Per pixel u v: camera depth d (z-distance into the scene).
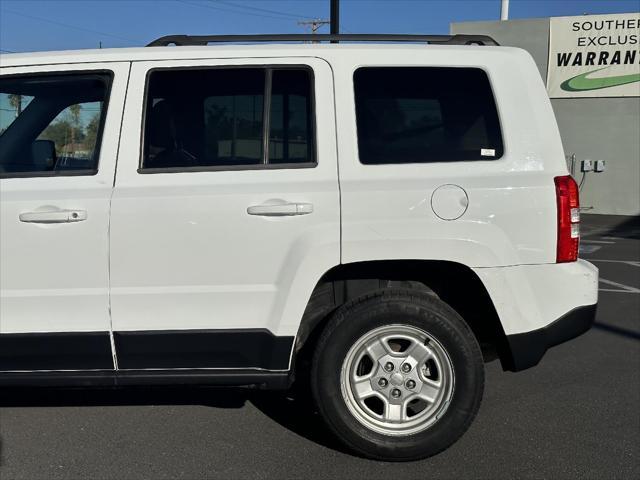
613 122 20.05
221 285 3.25
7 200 3.25
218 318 3.27
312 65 3.42
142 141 3.34
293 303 3.25
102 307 3.26
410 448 3.32
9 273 3.25
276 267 3.25
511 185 3.29
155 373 3.33
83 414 4.04
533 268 3.32
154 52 3.43
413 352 3.32
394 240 3.24
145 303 3.25
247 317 3.28
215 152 3.37
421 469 3.34
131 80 3.39
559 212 3.32
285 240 3.24
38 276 3.24
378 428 3.35
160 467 3.36
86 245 3.23
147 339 3.27
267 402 4.25
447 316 3.28
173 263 3.24
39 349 3.29
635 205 20.12
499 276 3.28
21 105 3.47
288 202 3.22
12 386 3.36
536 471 3.31
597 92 20.06
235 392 4.41
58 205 3.23
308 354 3.54
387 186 3.26
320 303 3.54
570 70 20.22
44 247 3.23
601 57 19.89
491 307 3.35
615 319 6.53
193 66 3.41
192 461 3.42
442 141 3.38
